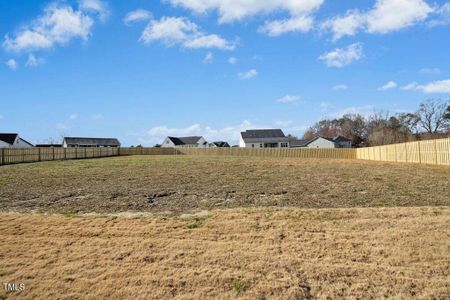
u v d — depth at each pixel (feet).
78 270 19.07
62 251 21.48
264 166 72.74
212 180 50.01
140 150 211.20
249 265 19.17
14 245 22.53
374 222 25.25
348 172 58.39
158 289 17.10
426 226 23.94
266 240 22.50
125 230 24.85
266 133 251.19
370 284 17.15
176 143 333.21
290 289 16.79
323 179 49.32
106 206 34.30
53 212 32.01
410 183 43.83
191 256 20.39
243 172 59.77
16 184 48.70
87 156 152.15
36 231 25.03
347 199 34.86
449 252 20.01
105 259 20.27
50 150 122.83
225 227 24.99
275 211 28.84
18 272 19.01
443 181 44.75
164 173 59.82
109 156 167.22
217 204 34.37
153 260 20.06
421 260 19.31
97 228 25.36
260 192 39.91
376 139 233.14
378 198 34.88
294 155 175.42
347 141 248.52
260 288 16.98
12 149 100.73
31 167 79.41
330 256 20.10
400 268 18.53
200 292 16.79
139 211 31.99
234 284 17.37
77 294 16.84
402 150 95.61
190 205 34.19
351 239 22.24
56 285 17.63
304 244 21.72
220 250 21.11
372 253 20.29
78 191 42.47
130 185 46.44
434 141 77.56
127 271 18.81
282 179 49.93
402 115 236.22
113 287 17.35
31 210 32.99
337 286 17.04
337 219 26.30
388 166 71.67
